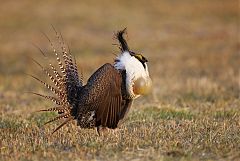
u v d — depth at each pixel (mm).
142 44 31188
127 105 11031
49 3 43812
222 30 35000
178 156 9555
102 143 10422
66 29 36594
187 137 11078
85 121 10938
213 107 14938
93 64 25672
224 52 27516
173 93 18172
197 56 26734
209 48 29203
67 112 11062
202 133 11414
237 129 11789
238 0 43688
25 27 37438
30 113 14617
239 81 19719
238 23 37344
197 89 18594
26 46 32281
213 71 22625
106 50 30266
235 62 24656
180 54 27719
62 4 43562
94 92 10555
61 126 11180
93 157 9617
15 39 34438
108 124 10695
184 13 41031
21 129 12242
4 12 41219
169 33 34844
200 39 32375
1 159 9633
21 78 22750
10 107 15906
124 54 10906
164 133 11430
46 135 11406
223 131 11539
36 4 43531
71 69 11242
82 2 44219
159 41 32188
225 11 41188
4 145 10562
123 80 10734
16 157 9688
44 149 10164
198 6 43031
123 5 43594
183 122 12781
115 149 10016
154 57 27156
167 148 10078
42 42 33281
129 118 13344
